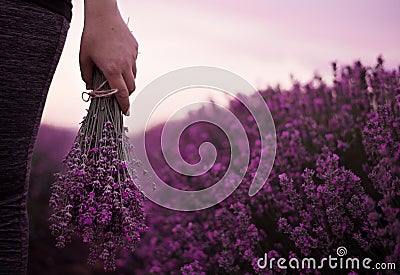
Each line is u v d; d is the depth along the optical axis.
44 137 3.76
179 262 2.54
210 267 2.34
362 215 1.83
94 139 1.30
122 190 1.25
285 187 2.16
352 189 1.93
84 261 2.92
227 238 2.14
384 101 2.25
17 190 1.11
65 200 1.24
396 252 1.65
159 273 2.58
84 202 1.23
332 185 1.86
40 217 3.30
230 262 2.13
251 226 2.08
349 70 2.49
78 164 1.27
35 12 1.08
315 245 1.87
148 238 2.88
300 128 2.54
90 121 1.31
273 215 2.18
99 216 1.21
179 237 2.58
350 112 2.44
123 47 1.27
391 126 2.03
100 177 1.23
